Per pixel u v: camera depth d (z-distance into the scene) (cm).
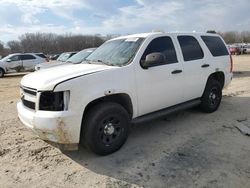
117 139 424
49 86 371
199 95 586
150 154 420
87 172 373
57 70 438
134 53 459
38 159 416
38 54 2220
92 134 394
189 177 352
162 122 568
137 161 398
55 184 348
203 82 585
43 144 472
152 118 476
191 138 479
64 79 378
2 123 598
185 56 542
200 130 517
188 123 558
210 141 464
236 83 1093
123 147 446
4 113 691
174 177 353
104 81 404
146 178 353
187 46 556
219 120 573
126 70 433
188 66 539
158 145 452
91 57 521
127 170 374
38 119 373
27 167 393
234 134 496
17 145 470
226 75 663
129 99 440
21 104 439
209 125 544
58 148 422
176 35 541
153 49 482
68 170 381
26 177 367
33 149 452
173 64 508
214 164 383
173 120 579
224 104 709
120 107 421
